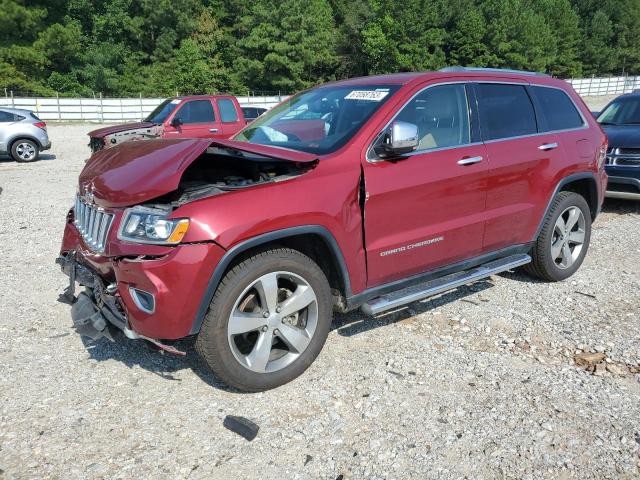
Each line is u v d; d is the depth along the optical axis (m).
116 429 3.18
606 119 9.31
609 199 9.40
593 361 3.94
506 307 4.84
